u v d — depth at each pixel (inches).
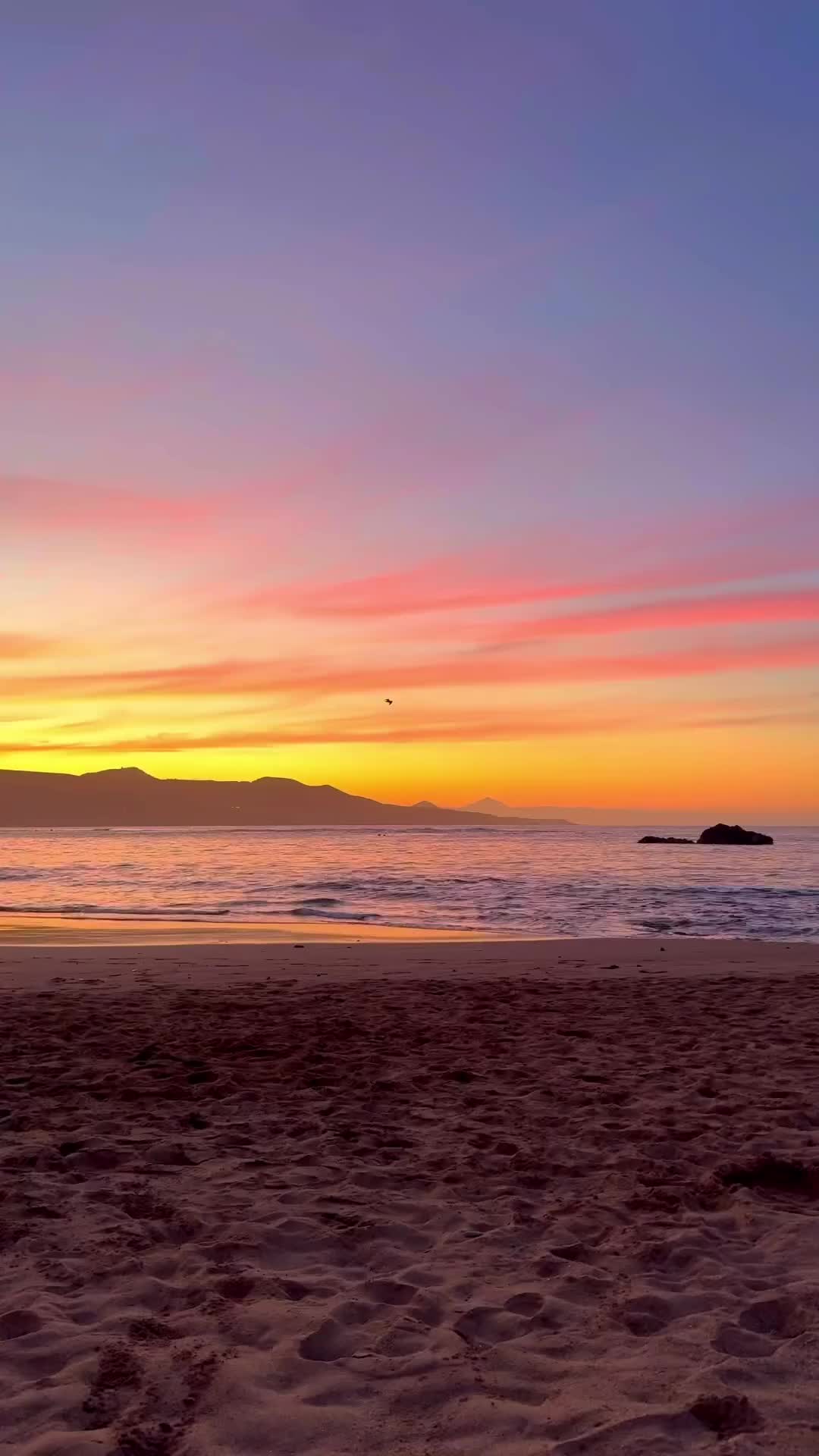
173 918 928.3
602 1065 302.7
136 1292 141.5
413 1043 339.3
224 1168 203.8
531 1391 113.6
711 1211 179.5
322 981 509.7
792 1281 145.6
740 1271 149.7
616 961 598.5
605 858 2546.8
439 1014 399.5
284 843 4311.0
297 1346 123.7
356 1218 174.4
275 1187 191.9
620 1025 374.6
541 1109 252.2
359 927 851.4
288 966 569.9
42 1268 150.6
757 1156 204.2
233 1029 362.6
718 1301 138.5
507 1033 357.7
